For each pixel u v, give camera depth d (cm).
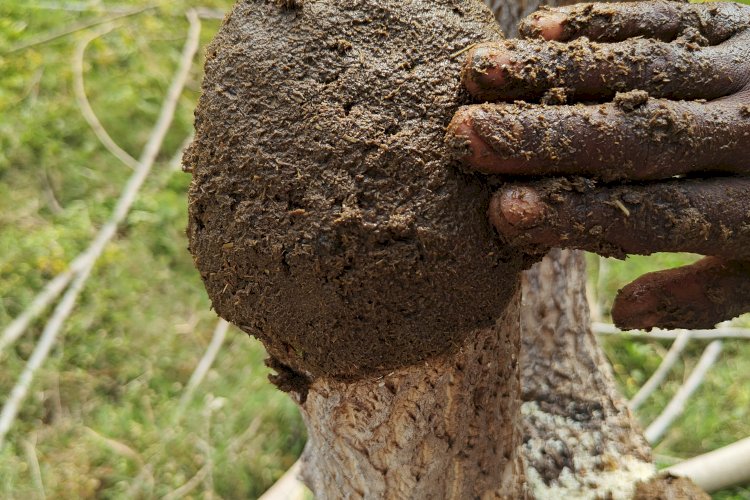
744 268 32
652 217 27
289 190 28
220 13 117
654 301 32
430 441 32
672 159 27
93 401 73
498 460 34
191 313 83
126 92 101
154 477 67
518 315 33
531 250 28
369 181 27
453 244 28
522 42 27
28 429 70
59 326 77
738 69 28
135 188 91
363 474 33
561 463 41
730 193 28
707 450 72
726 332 81
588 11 28
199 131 29
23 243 84
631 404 75
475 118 26
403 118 28
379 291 28
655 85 27
